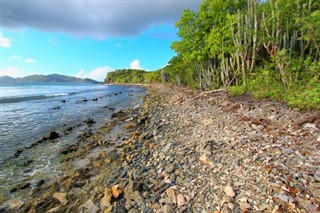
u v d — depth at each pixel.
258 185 4.22
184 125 9.81
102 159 7.67
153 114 14.92
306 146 5.29
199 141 7.25
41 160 8.20
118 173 6.29
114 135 10.98
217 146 6.34
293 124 6.68
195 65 24.83
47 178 6.71
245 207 3.76
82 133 11.95
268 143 5.79
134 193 4.82
